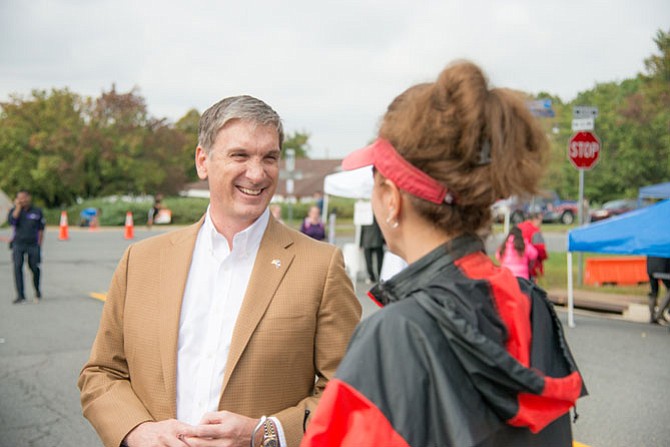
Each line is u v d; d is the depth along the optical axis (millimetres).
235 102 1949
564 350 1161
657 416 5004
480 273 1134
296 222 42188
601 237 8461
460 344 1006
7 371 6129
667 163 29656
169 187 53750
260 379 1852
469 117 1078
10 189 50469
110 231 32562
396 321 1038
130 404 1897
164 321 1935
